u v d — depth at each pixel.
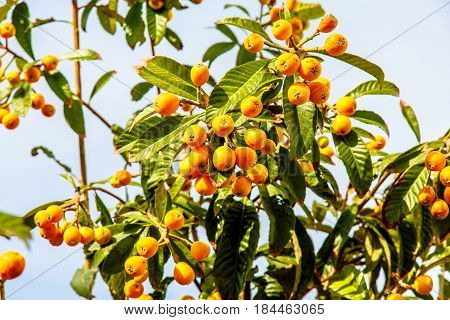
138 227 1.74
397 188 1.71
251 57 2.06
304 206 1.80
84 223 1.73
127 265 1.60
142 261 1.61
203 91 1.60
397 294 1.74
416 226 1.80
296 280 1.75
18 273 1.50
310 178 1.77
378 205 1.90
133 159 1.57
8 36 1.93
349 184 1.93
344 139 1.68
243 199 1.75
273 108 1.64
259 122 1.64
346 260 1.95
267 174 1.58
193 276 1.59
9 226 1.09
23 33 1.95
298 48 1.52
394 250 1.87
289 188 1.67
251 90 1.51
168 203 1.71
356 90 1.74
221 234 1.71
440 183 1.71
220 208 1.74
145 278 1.63
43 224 1.62
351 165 1.67
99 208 1.83
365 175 1.66
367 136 1.80
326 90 1.52
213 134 1.52
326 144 1.96
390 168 1.75
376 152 1.90
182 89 1.59
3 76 1.95
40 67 1.94
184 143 1.60
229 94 1.51
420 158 1.71
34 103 1.96
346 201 1.94
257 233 1.71
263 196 1.75
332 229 1.98
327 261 1.88
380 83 1.55
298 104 1.50
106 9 2.09
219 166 1.48
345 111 1.63
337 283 1.84
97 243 1.71
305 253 1.80
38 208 1.70
